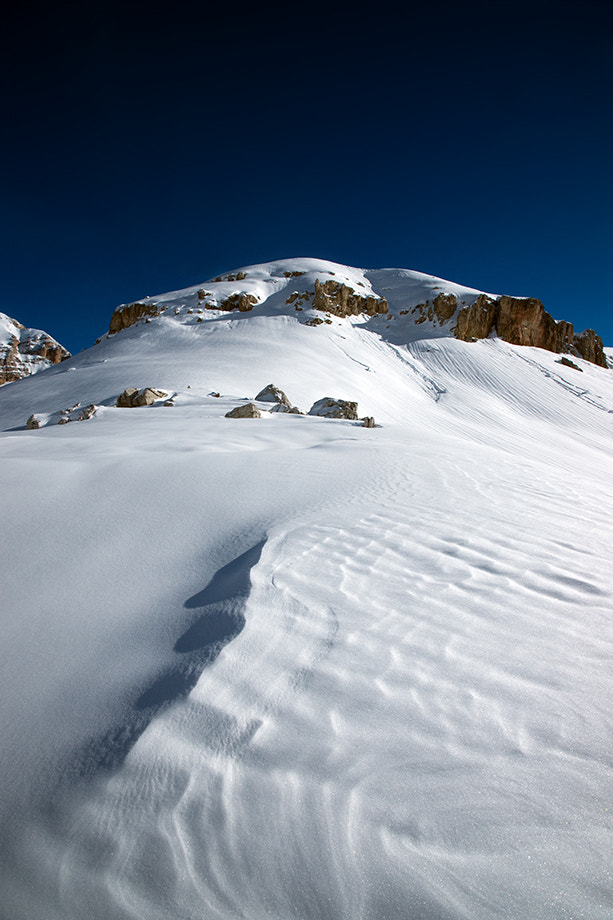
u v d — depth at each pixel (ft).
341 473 17.98
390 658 6.53
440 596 8.37
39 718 5.68
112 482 15.19
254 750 5.01
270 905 3.79
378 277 228.22
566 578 9.17
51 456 20.24
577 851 4.01
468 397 113.09
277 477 16.74
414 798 4.48
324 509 13.38
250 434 31.50
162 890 3.91
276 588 8.41
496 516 13.25
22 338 400.88
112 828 4.33
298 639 6.94
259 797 4.52
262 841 4.17
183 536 11.44
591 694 5.81
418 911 3.65
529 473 20.24
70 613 8.07
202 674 6.07
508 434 92.22
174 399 64.85
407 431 36.19
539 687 5.95
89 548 10.68
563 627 7.39
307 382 98.48
